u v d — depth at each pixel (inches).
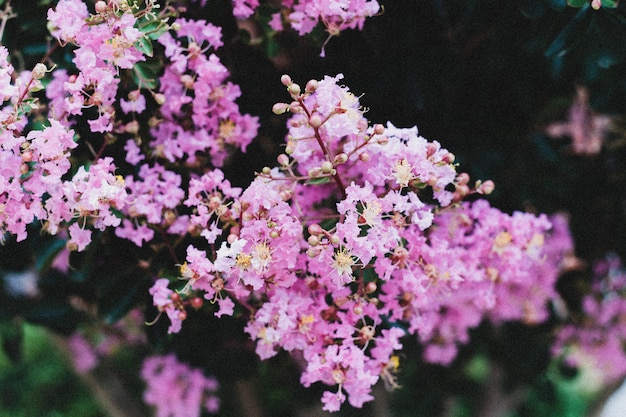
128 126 35.1
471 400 65.9
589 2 34.9
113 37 32.2
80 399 98.7
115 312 37.6
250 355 43.1
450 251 33.6
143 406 63.5
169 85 35.3
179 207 35.8
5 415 96.8
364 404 59.8
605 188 47.4
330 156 31.9
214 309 35.4
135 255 36.7
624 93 42.0
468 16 37.9
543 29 35.6
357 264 31.6
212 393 60.4
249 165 37.8
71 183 31.3
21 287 47.3
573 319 52.5
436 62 38.6
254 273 31.4
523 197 43.5
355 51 37.7
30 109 32.2
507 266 35.7
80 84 32.0
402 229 32.2
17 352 49.9
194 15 37.1
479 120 40.8
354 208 30.8
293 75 38.6
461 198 34.0
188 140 35.9
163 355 53.4
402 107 38.4
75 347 59.5
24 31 36.5
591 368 62.4
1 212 31.3
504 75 40.3
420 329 34.9
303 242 32.2
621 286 51.6
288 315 32.5
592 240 48.9
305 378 32.9
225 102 35.9
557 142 45.6
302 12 35.8
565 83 41.0
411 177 31.7
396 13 37.7
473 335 52.4
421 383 59.9
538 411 82.4
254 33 39.3
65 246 39.0
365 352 34.4
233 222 32.2
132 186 34.7
